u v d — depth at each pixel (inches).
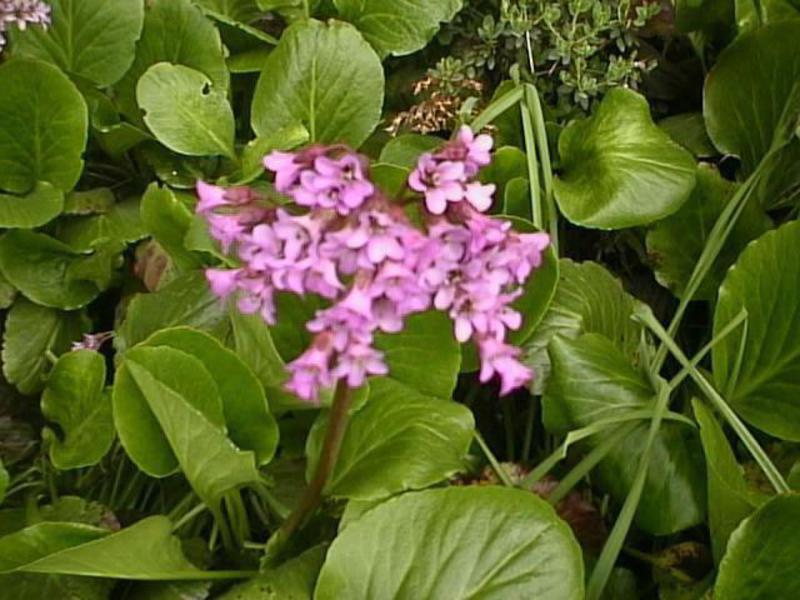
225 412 17.8
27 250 22.7
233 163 23.6
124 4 23.3
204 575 17.0
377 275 12.8
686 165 21.5
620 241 23.8
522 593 15.8
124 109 24.6
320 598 15.7
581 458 19.4
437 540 15.9
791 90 22.8
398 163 22.3
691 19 25.2
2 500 18.9
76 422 20.0
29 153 22.6
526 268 13.6
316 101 22.4
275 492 19.3
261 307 13.8
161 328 20.1
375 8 24.4
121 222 23.2
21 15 22.1
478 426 21.6
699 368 21.9
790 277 19.8
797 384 19.8
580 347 19.0
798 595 16.4
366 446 17.6
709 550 19.0
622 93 22.2
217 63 23.5
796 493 15.8
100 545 15.7
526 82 23.6
